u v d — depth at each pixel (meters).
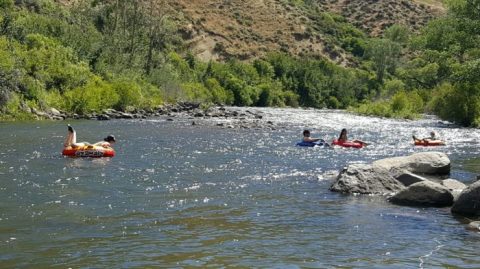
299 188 14.36
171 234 9.59
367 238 9.50
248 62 102.75
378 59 108.81
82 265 7.84
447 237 9.60
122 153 20.94
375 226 10.38
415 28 138.88
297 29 118.12
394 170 14.87
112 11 71.88
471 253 8.61
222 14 111.69
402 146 25.36
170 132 29.98
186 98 62.22
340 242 9.23
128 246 8.80
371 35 135.38
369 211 11.69
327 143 24.69
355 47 123.06
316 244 9.09
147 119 40.56
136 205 11.94
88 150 19.59
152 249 8.66
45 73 42.03
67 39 52.59
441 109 43.41
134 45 65.94
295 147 24.16
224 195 13.28
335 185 14.05
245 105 85.75
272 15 119.25
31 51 42.97
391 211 11.69
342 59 117.88
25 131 28.55
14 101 37.03
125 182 14.76
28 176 15.37
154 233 9.65
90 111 41.97
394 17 142.62
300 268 7.82
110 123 35.62
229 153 21.59
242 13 115.38
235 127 34.50
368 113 55.81
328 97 101.81
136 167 17.50
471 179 15.86
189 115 46.44
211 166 18.08
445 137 30.48
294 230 10.01
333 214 11.37
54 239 9.16
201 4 111.50
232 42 105.31
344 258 8.32
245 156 20.81
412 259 8.29
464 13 46.06
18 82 38.47
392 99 55.84
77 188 13.75
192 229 9.97
